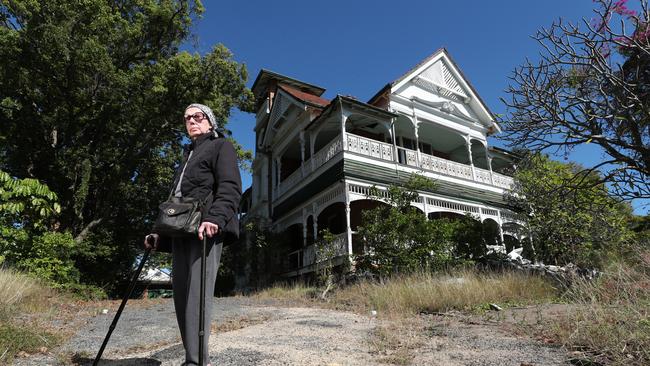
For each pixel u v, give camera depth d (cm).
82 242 1360
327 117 1499
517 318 517
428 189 1473
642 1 613
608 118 647
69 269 1026
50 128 1530
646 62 670
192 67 1419
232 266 1834
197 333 234
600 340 335
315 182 1484
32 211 900
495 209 1636
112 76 1391
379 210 1113
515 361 309
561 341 365
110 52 1522
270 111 2014
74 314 650
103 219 1507
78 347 391
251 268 1695
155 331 493
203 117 286
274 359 317
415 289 726
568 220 1025
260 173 2191
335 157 1383
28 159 1509
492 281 773
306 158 1970
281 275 1628
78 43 1330
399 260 1002
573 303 479
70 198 1466
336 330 464
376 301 722
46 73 1372
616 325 337
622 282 400
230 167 257
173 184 275
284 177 1953
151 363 320
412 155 1530
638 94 665
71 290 982
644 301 355
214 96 1486
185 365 231
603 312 365
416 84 1714
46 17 1278
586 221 991
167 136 1650
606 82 691
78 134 1586
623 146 664
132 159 1556
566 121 701
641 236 951
